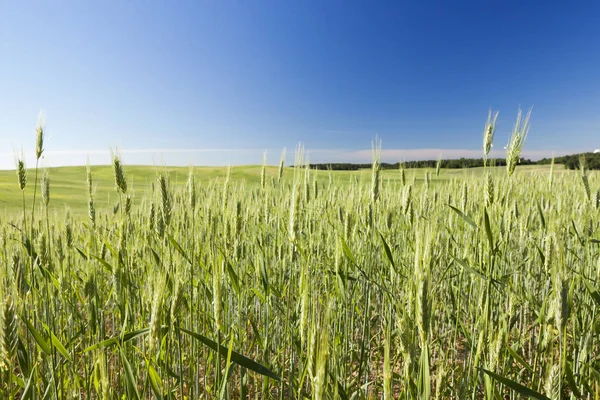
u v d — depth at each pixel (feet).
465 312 16.74
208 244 14.51
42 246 14.34
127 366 8.40
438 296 16.84
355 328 18.12
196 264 14.12
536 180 37.37
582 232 19.36
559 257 8.93
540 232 19.30
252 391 14.85
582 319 13.79
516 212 17.99
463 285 18.78
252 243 21.08
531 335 15.38
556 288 8.72
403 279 17.10
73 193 91.50
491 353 9.52
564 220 19.94
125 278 12.50
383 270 19.61
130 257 15.96
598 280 13.24
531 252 19.56
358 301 18.67
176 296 9.30
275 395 14.29
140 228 20.63
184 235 16.75
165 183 13.65
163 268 9.61
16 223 21.31
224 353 9.52
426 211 23.22
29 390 8.98
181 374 9.83
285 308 15.29
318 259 17.92
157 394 8.45
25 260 13.70
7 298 7.23
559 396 8.17
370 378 14.96
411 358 7.77
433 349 14.26
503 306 17.63
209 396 12.58
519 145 13.46
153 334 8.21
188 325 13.98
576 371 11.52
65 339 13.14
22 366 9.23
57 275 15.03
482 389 13.16
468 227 19.38
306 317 8.43
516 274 16.74
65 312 14.33
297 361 14.15
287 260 17.28
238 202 14.20
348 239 15.80
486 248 13.94
